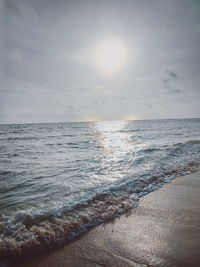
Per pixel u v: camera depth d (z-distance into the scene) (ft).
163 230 10.27
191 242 9.05
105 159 33.78
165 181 19.56
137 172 23.44
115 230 10.41
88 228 10.66
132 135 93.81
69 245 9.16
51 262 8.04
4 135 109.50
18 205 14.40
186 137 72.95
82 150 47.67
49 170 26.50
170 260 7.84
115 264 7.78
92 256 8.34
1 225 10.84
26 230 10.29
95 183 19.79
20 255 8.44
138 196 15.51
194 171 23.20
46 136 100.94
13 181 21.11
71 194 16.63
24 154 42.04
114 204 13.91
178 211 12.60
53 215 12.09
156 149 41.06
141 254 8.34
